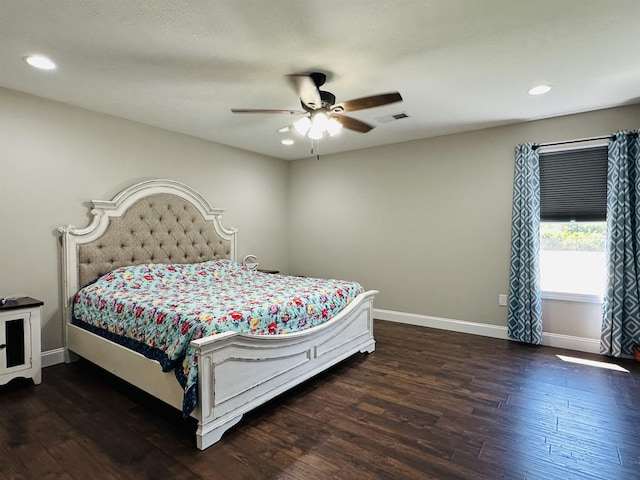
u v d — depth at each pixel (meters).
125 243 3.53
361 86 2.79
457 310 4.24
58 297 3.16
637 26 1.97
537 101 3.14
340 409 2.37
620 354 3.27
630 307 3.22
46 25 1.93
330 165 5.24
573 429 2.12
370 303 3.53
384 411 2.34
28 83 2.73
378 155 4.78
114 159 3.52
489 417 2.26
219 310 2.30
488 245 4.01
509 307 3.84
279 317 2.50
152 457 1.87
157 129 3.88
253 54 2.26
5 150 2.86
